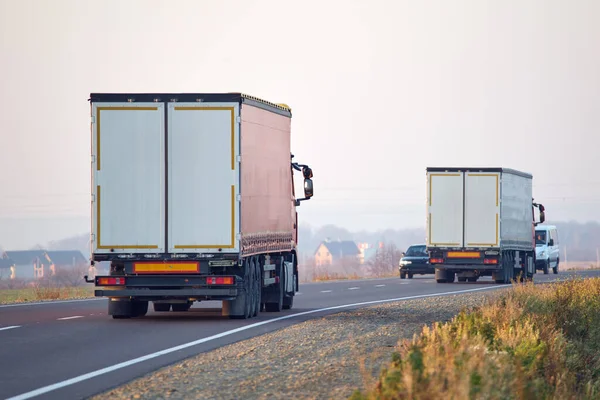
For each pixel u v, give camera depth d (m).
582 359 57.00
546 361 46.91
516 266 155.12
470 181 144.75
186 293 71.81
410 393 31.56
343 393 38.34
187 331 65.06
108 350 53.94
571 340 66.19
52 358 50.31
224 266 72.62
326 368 45.69
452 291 124.44
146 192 71.88
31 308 89.38
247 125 73.50
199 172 71.81
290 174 87.62
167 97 71.75
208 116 71.81
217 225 71.81
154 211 71.88
